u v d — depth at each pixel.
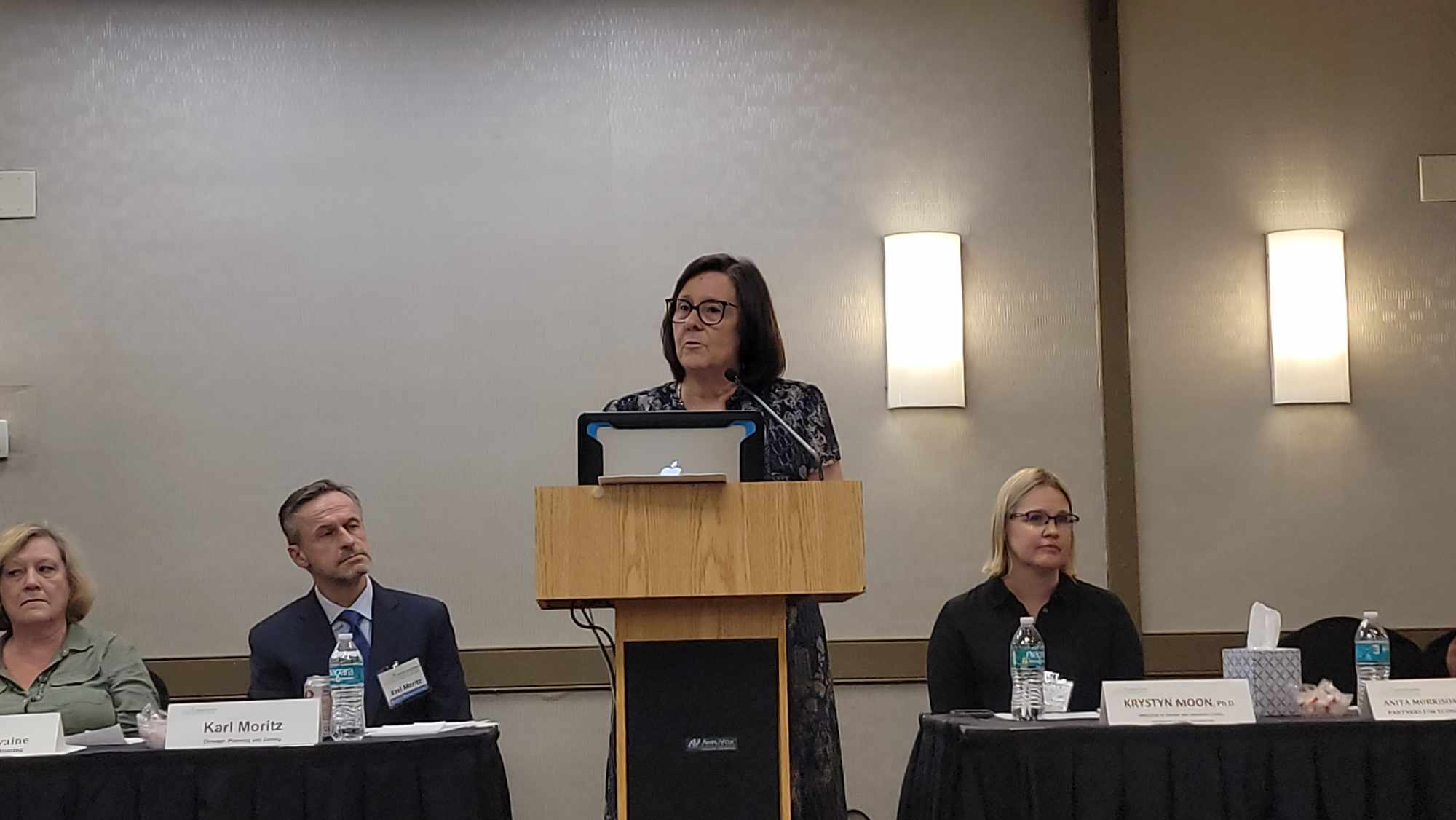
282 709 2.79
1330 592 5.10
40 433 4.98
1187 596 5.07
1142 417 5.11
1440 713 2.94
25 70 5.08
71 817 2.71
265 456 5.00
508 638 4.96
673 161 5.12
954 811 2.81
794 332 5.08
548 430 5.04
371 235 5.07
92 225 5.04
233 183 5.07
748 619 2.53
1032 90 5.17
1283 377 5.10
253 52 5.11
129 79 5.09
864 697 4.96
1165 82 5.21
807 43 5.16
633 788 2.49
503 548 5.00
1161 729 2.80
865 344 5.09
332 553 3.67
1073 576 3.83
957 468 5.07
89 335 5.01
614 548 2.47
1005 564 3.76
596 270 5.09
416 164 5.10
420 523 4.99
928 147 5.14
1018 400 5.09
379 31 5.14
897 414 5.07
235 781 2.73
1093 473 5.09
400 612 3.73
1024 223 5.14
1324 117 5.22
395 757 2.76
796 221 5.11
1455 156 5.23
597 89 5.14
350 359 5.04
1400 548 5.12
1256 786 2.81
